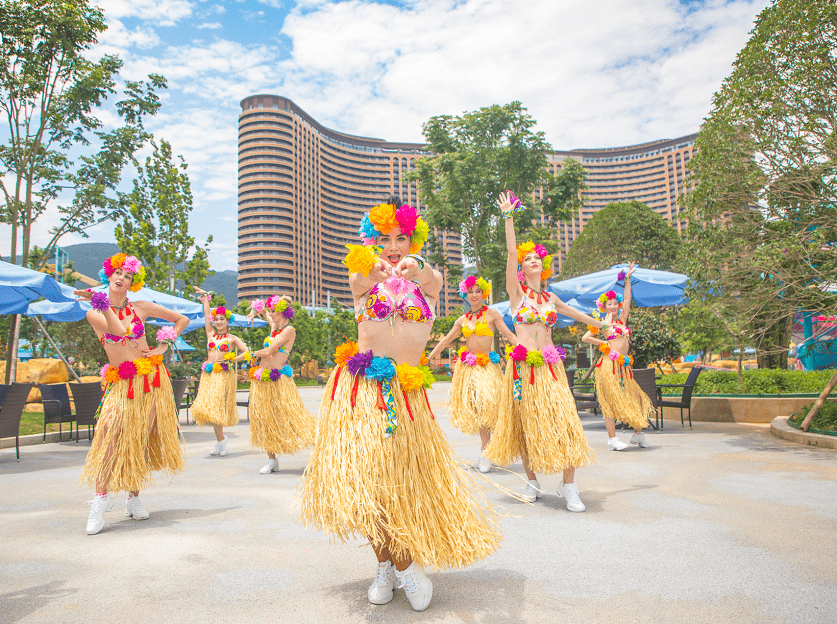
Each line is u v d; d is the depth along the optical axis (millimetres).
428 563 2258
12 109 12242
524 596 2453
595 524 3539
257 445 5656
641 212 30844
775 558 2865
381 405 2471
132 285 4223
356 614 2309
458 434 8156
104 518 3971
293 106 113688
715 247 7461
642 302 10781
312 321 40719
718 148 7242
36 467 6176
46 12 11609
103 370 3955
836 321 7691
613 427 6602
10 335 11156
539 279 4480
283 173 110062
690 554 2943
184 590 2584
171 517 3934
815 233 6582
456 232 26547
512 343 4324
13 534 3549
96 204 14203
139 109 14047
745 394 9719
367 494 2297
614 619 2211
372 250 2668
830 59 6590
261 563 2947
